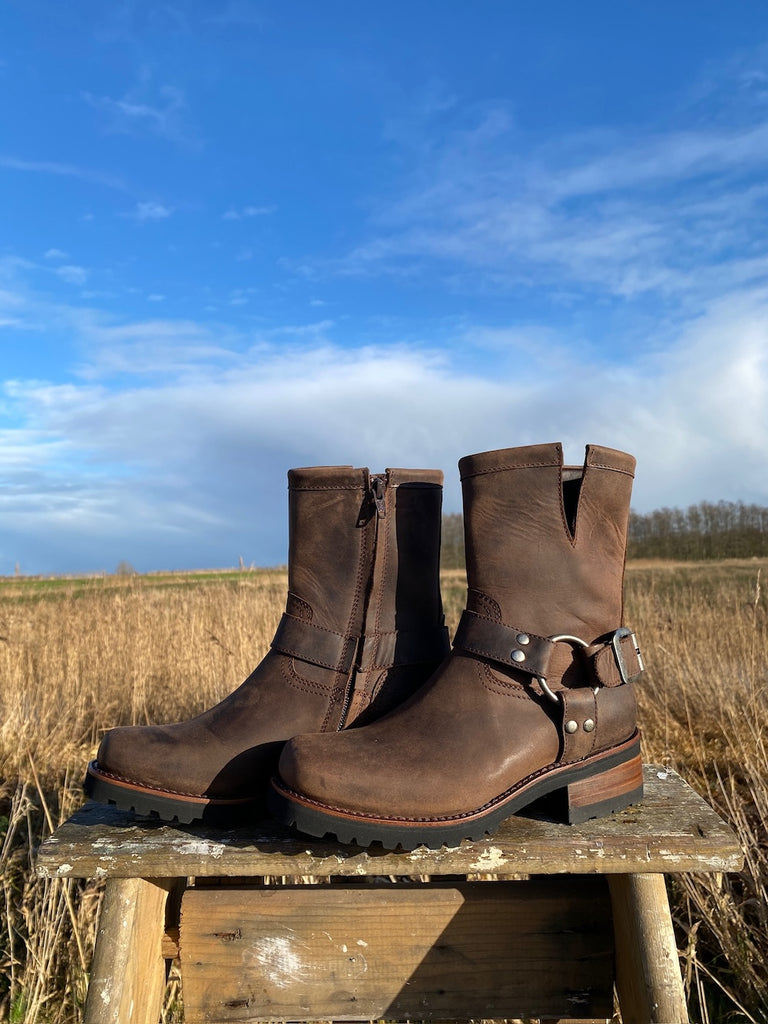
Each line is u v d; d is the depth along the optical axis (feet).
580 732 3.14
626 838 2.95
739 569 48.73
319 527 3.65
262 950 3.14
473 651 3.21
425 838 2.80
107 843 3.04
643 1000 2.76
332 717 3.47
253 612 21.97
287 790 2.89
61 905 6.56
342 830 2.78
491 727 3.05
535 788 3.08
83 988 5.95
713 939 6.59
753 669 13.92
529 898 3.20
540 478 3.29
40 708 14.24
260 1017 3.11
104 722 14.80
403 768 2.86
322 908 3.16
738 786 9.77
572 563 3.28
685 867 2.85
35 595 30.40
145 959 3.14
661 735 12.47
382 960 3.14
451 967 3.14
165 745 3.22
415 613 3.75
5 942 6.86
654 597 22.31
